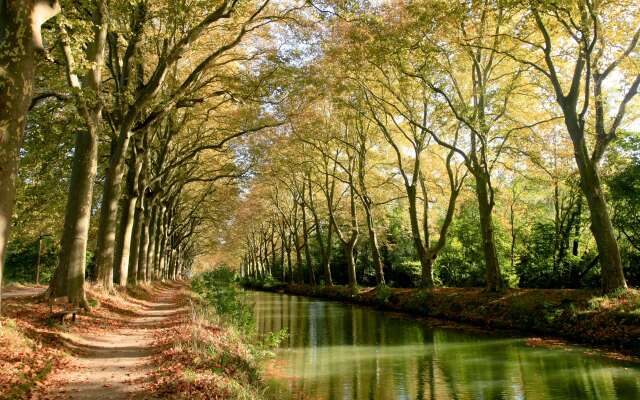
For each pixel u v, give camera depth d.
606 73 19.14
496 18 20.08
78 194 15.91
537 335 18.38
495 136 24.50
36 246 38.66
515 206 33.59
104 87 19.84
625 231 25.16
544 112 25.91
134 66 20.83
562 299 19.64
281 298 46.72
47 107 17.92
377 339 19.39
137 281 31.69
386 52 20.97
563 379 12.24
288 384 12.36
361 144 36.94
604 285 18.56
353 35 22.05
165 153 29.33
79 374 9.21
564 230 29.83
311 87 26.11
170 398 7.42
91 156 16.06
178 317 18.78
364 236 52.25
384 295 32.44
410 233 46.00
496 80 25.83
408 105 27.31
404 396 11.23
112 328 15.05
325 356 16.12
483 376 12.87
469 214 42.00
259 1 21.94
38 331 11.17
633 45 18.36
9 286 28.72
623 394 10.86
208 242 96.00
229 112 28.81
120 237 25.14
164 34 18.58
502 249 36.50
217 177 33.91
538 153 23.91
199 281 38.88
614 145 24.02
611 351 15.03
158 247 45.78
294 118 29.61
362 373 13.58
